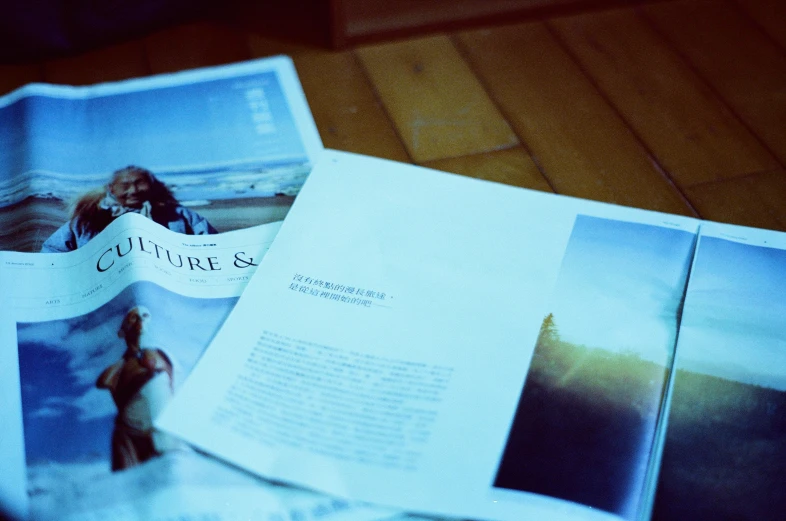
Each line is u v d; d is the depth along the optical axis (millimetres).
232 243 544
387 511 415
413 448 436
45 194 578
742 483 428
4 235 551
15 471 423
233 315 497
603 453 438
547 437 443
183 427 441
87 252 537
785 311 504
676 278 522
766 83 693
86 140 625
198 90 670
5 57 698
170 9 718
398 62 707
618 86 689
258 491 418
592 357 479
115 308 498
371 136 639
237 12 757
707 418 454
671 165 620
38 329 490
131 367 469
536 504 418
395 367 472
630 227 557
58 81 688
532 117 659
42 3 669
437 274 523
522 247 542
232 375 466
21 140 622
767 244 546
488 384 465
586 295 512
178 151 616
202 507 411
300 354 477
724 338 489
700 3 774
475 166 618
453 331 491
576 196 594
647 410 456
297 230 548
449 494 420
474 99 675
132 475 422
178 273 520
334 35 705
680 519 414
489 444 439
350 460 431
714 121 658
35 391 459
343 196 573
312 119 649
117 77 690
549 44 729
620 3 766
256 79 682
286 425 444
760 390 465
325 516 412
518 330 492
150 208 565
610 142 638
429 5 725
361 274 522
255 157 613
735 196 595
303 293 510
